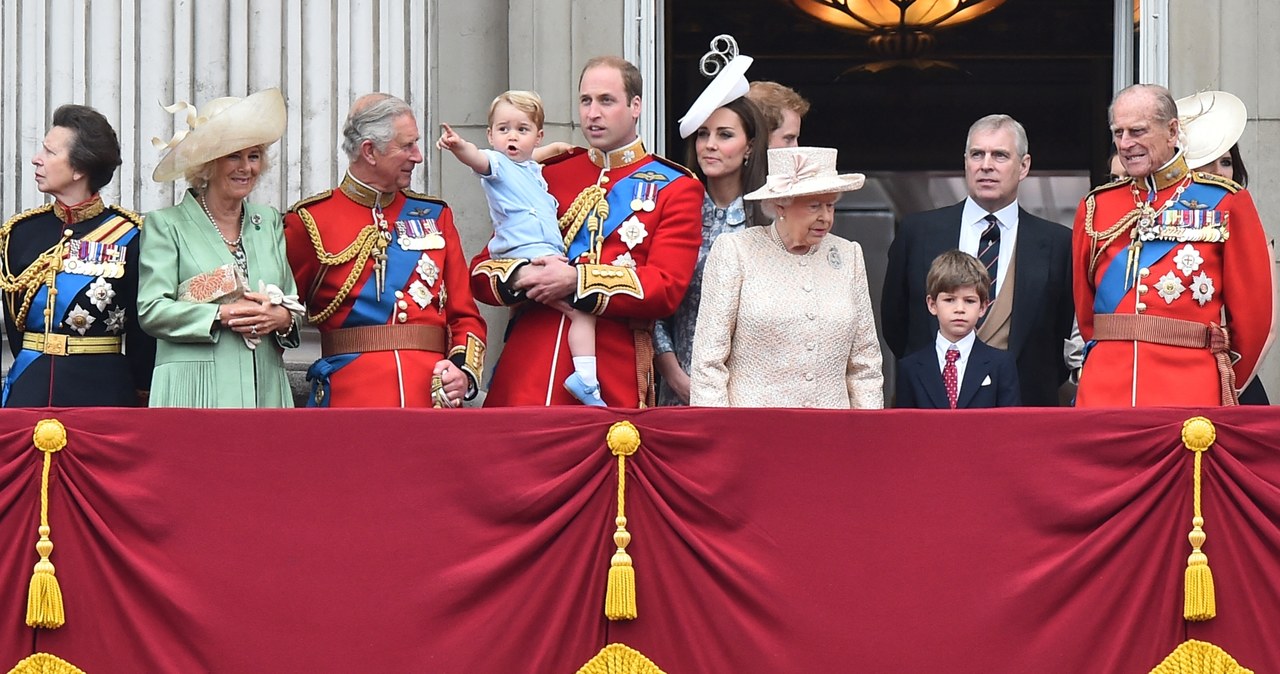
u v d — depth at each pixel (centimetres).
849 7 4719
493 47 3159
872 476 2234
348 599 2225
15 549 2225
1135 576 2223
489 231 3128
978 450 2236
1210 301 2441
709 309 2447
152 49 3203
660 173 2575
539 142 2802
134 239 2514
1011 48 4838
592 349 2489
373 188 2519
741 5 4788
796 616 2214
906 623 2216
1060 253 2742
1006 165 2723
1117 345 2470
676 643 2222
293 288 2469
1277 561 2217
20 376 2475
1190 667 2216
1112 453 2227
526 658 2216
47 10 3206
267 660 2217
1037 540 2225
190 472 2241
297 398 3005
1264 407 2238
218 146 2395
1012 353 2622
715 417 2241
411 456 2242
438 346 2512
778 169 2441
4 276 2512
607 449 2236
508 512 2227
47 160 2492
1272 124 3092
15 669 2219
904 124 5025
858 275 2500
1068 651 2208
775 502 2233
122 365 2512
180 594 2219
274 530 2234
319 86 3186
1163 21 3109
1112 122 2486
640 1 3148
